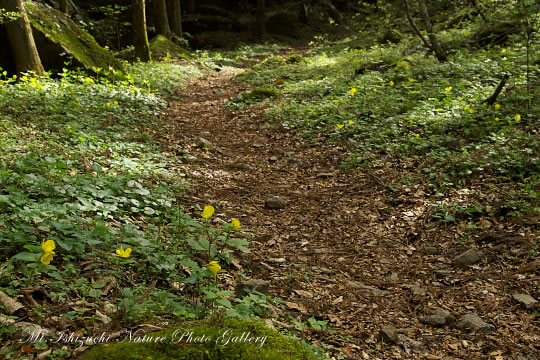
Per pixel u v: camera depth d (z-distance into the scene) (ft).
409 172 24.18
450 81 37.09
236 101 43.32
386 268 16.30
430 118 29.35
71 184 16.78
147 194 17.56
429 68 40.65
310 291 14.25
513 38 45.91
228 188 23.32
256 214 20.44
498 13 52.49
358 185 23.84
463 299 13.99
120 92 36.14
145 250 12.93
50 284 10.47
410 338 11.95
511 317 12.80
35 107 28.66
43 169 17.08
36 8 40.60
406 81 39.47
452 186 21.86
